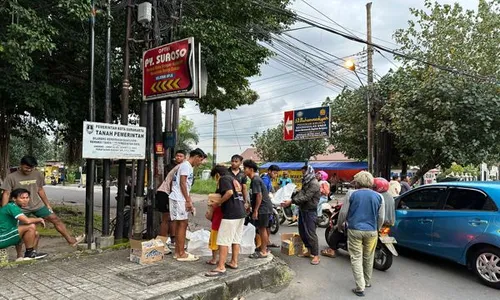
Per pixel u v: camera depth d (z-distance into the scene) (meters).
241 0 9.74
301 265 6.43
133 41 6.99
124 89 6.80
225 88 12.98
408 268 6.36
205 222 10.91
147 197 7.20
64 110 9.27
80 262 5.41
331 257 6.98
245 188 6.24
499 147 12.89
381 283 5.53
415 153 13.80
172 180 6.15
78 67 9.71
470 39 14.44
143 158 6.61
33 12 5.63
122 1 7.78
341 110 22.45
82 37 8.35
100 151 5.98
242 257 5.92
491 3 14.54
